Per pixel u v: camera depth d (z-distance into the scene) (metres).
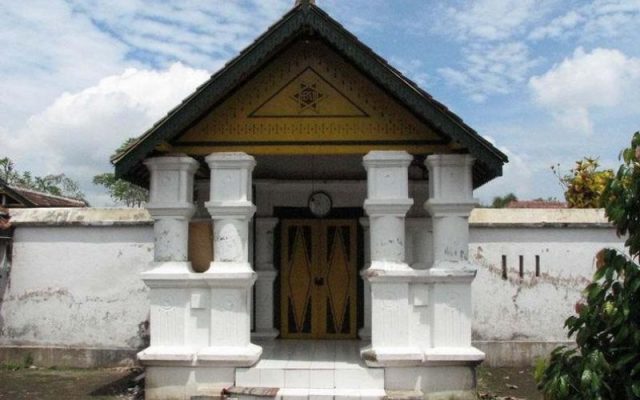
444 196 8.70
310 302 11.75
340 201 11.84
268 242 11.72
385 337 8.50
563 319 11.90
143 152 8.33
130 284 11.80
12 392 9.58
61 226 11.92
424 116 8.26
